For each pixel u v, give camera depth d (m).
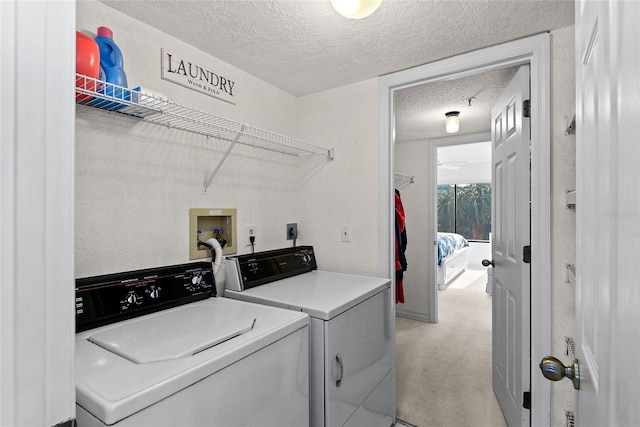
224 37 1.51
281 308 1.37
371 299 1.65
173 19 1.37
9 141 0.38
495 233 2.18
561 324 1.49
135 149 1.36
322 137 2.19
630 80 0.40
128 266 1.33
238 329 1.05
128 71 1.33
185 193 1.56
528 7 1.31
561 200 1.48
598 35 0.56
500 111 2.03
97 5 1.24
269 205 2.05
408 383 2.37
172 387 0.75
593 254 0.60
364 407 1.57
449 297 4.63
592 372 0.60
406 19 1.38
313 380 1.30
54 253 0.42
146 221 1.40
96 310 1.10
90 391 0.70
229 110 1.79
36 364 0.40
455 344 3.04
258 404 0.98
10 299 0.38
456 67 1.71
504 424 1.92
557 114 1.49
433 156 3.71
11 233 0.38
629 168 0.40
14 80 0.38
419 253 3.75
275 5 1.28
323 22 1.40
